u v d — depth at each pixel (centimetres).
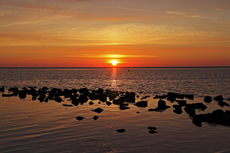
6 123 1580
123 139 1228
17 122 1614
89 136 1280
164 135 1314
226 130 1434
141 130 1424
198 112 2131
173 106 2339
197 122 1605
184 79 8894
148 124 1591
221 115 1719
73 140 1204
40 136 1271
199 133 1362
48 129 1427
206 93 4188
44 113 1984
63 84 6581
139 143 1162
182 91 4538
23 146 1100
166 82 7238
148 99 3125
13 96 3341
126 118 1792
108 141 1192
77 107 2353
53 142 1166
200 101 2975
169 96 3092
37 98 3094
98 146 1110
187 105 2161
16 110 2131
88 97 3234
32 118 1761
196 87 5431
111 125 1552
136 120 1720
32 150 1045
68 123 1600
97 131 1391
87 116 1864
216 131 1410
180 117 1836
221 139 1243
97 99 3073
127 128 1474
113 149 1070
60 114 1944
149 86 5772
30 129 1422
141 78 9844
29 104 2545
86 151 1040
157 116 1875
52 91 3931
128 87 5531
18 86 5850
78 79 9200
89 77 10962
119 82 7381
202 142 1186
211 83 6712
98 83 6969
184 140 1220
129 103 2697
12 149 1056
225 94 4028
